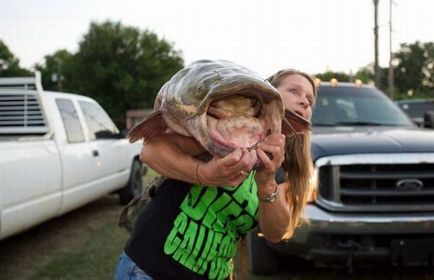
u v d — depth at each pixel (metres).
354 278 4.70
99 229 6.90
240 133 1.50
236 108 1.50
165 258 1.90
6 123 6.33
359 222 3.81
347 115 5.50
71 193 6.08
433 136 4.32
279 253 4.61
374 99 5.88
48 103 6.05
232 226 1.97
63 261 5.46
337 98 5.73
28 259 5.55
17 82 6.46
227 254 2.00
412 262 3.89
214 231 1.93
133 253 1.95
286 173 2.19
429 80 56.09
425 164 3.95
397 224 3.81
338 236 3.91
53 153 5.64
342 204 3.93
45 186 5.36
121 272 1.98
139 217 2.04
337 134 4.49
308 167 2.21
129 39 56.56
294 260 5.06
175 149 1.75
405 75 56.34
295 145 2.18
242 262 2.12
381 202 3.96
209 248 1.92
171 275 1.90
